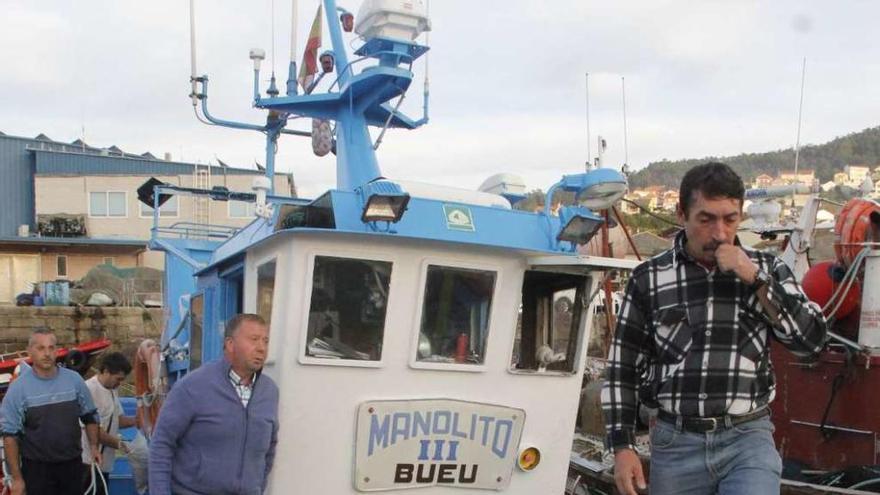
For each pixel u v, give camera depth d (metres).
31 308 30.06
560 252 5.37
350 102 7.24
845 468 6.26
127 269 35.28
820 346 3.12
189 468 4.48
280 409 4.90
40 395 6.35
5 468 6.36
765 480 3.01
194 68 8.34
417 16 6.70
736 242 3.20
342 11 7.95
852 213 6.82
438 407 5.22
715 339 3.12
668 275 3.23
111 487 8.41
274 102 7.39
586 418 8.12
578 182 5.48
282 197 7.02
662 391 3.22
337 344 4.98
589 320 5.60
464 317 5.29
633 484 3.24
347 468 5.05
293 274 4.88
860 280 6.84
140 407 7.72
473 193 5.54
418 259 5.10
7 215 45.09
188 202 39.09
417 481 5.23
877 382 6.27
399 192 4.89
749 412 3.12
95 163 45.22
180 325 7.80
